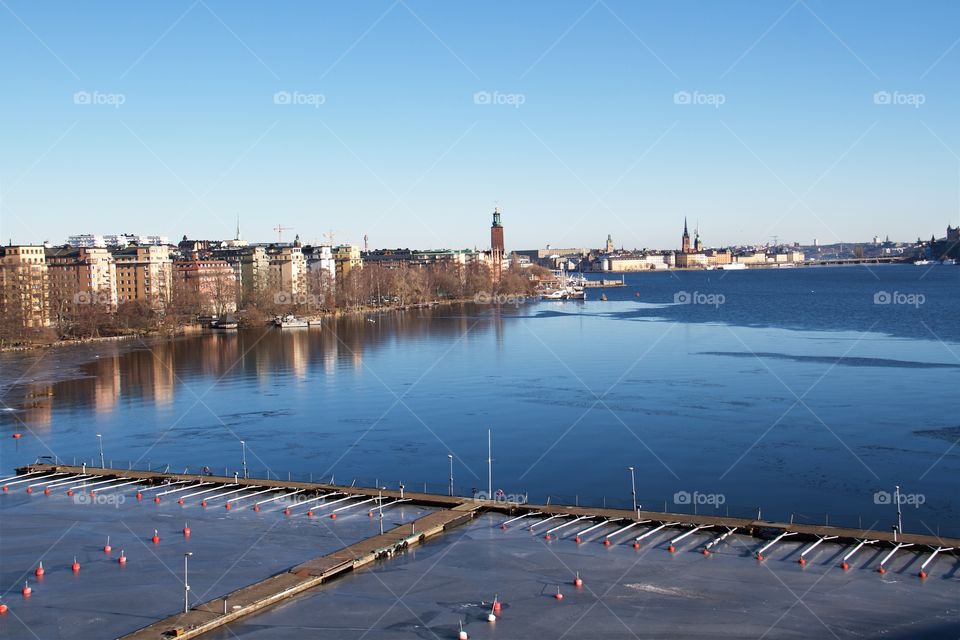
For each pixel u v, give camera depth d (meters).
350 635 84.00
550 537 111.25
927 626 83.38
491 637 83.06
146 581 98.00
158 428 190.00
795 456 150.75
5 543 112.19
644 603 90.00
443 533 114.44
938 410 181.25
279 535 113.69
